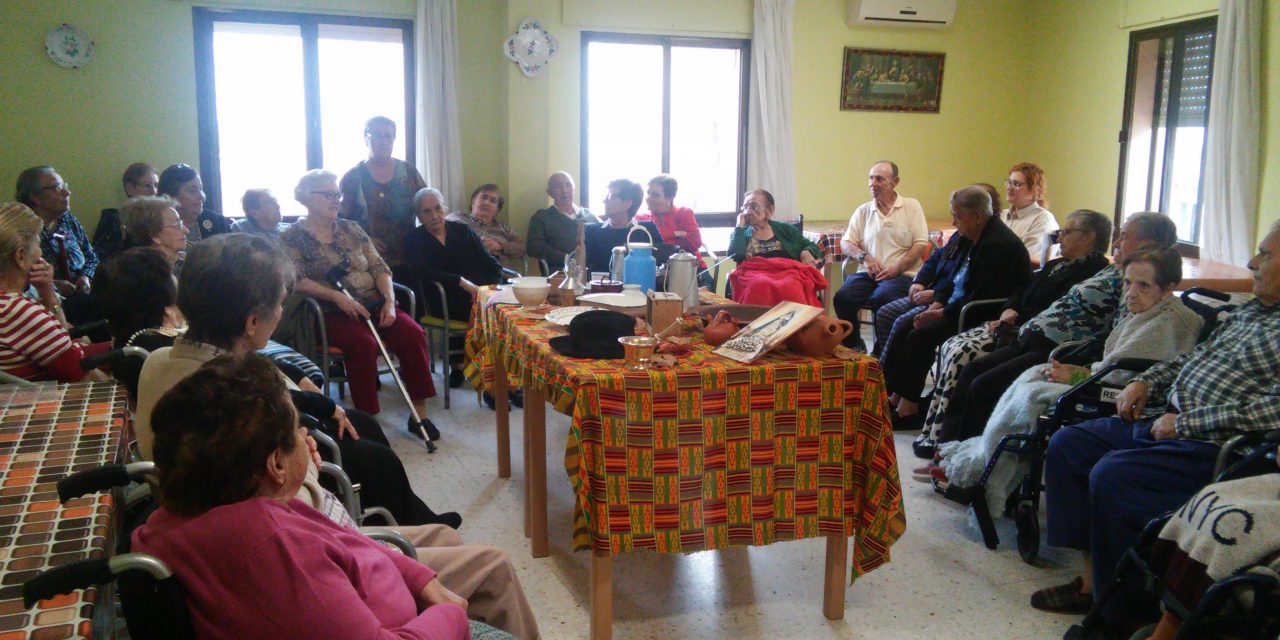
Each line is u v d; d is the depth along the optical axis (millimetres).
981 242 4031
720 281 6156
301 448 1296
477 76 5570
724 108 6191
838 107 6355
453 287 4473
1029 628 2408
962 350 3637
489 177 5715
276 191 5324
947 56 6527
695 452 2205
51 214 4094
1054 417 2688
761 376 2209
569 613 2473
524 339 2627
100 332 3949
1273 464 2135
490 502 3234
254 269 1774
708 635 2373
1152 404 2600
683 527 2229
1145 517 2234
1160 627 2012
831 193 6473
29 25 4707
